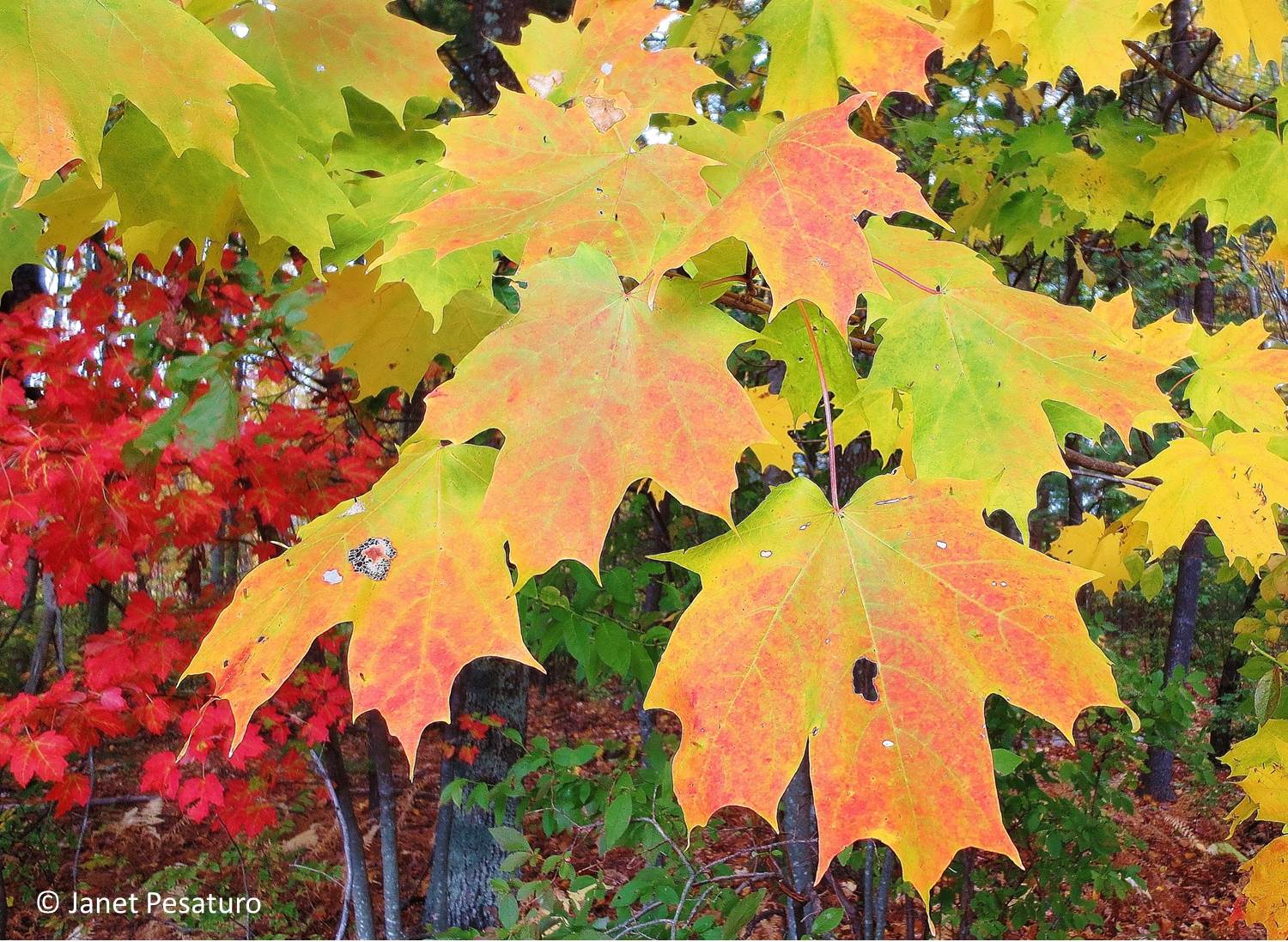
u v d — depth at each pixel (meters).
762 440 0.89
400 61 1.38
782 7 1.34
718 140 1.25
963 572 0.87
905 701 0.82
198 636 3.29
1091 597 8.83
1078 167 2.80
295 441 3.39
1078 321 1.18
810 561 0.89
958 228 3.72
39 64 0.85
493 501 0.89
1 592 2.70
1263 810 1.72
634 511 5.84
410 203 1.41
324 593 0.98
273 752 3.75
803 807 3.12
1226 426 2.16
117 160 1.26
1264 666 2.79
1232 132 2.44
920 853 0.78
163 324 3.30
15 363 2.96
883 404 1.44
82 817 6.98
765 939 3.43
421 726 0.90
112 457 2.75
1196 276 5.77
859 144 0.90
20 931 6.00
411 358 2.07
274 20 1.34
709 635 0.87
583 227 0.95
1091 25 1.84
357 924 4.68
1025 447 1.09
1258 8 1.95
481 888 5.71
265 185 1.29
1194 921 6.73
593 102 1.09
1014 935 4.59
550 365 0.93
